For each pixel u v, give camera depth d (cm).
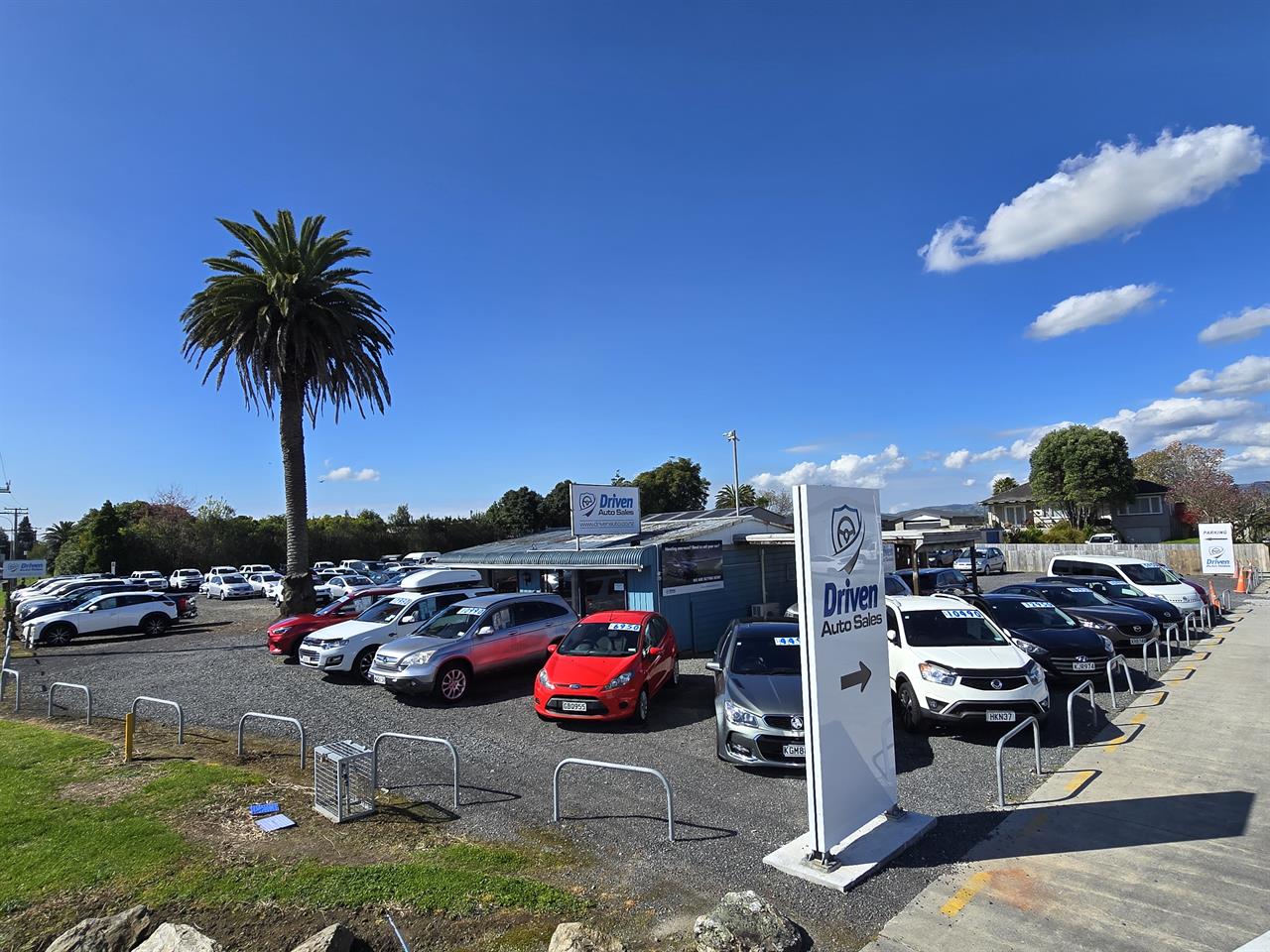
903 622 1010
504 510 6919
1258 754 780
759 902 450
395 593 1875
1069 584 1634
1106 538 4659
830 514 575
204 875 546
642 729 1016
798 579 555
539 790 757
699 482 6894
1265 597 2545
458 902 493
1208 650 1466
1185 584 1820
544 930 462
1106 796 673
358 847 605
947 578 2216
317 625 1766
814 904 489
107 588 3300
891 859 555
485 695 1267
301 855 587
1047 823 617
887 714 623
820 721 541
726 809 684
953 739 893
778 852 565
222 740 1007
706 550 1811
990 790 707
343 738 1012
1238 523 4800
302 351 2188
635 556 1642
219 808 702
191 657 1864
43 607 2620
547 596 1450
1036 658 1123
